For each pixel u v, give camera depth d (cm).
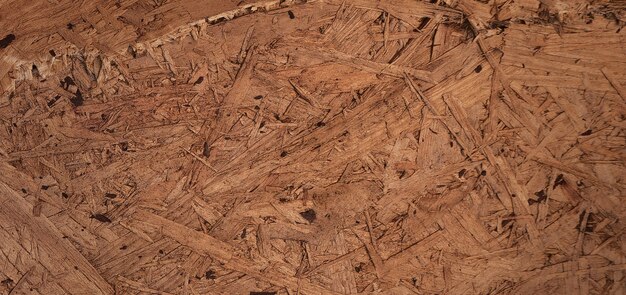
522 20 37
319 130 41
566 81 39
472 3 37
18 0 38
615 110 39
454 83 39
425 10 38
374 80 39
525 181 42
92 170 41
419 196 42
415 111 40
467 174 42
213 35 38
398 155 41
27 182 42
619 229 42
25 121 40
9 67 39
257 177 42
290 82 40
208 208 42
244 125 41
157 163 41
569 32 38
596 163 41
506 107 40
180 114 40
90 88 39
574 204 42
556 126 40
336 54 39
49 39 38
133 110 40
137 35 38
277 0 37
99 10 38
